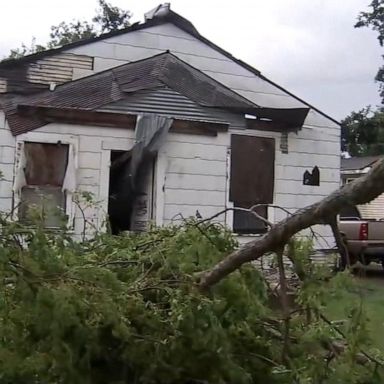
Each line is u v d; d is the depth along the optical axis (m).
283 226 2.86
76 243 3.81
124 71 10.48
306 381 3.03
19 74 9.86
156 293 3.33
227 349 3.09
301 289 3.11
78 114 9.89
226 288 3.20
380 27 29.97
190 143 10.55
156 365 3.11
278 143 11.20
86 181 9.87
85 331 2.95
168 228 3.95
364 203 2.52
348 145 30.22
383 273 14.17
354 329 2.91
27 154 9.61
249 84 11.24
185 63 10.87
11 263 2.88
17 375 2.98
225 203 10.73
